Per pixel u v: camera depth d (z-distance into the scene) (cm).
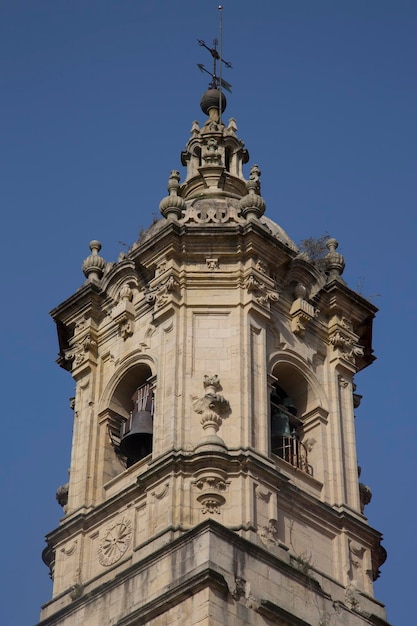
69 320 8275
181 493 7256
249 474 7306
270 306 7931
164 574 7019
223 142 8919
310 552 7394
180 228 7975
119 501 7500
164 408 7562
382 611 7431
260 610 6919
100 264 8388
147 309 8019
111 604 7131
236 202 8450
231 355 7694
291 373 7956
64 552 7575
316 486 7656
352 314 8238
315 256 8425
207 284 7900
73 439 7950
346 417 7975
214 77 9325
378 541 7656
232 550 7006
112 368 8038
